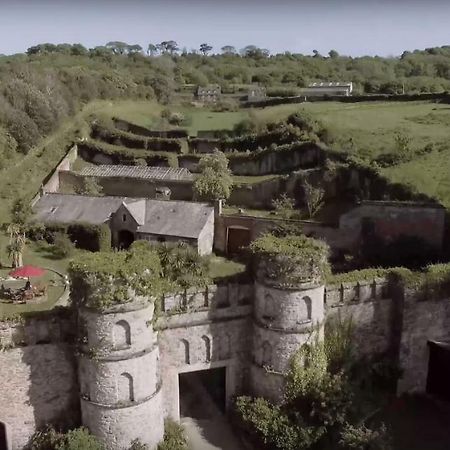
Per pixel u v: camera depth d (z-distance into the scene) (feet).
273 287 115.85
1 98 309.83
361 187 219.61
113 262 106.01
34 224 219.61
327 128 278.05
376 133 266.16
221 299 121.90
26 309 159.94
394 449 118.62
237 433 124.36
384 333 134.10
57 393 116.26
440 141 242.78
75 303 108.47
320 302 119.14
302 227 205.87
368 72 546.67
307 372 120.26
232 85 511.40
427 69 547.90
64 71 400.47
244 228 216.33
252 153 276.41
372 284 130.11
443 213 180.04
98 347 106.11
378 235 190.49
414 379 135.03
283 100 381.60
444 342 133.80
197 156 289.12
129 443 111.45
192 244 204.54
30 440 116.37
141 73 490.90
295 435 115.03
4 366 111.04
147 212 219.20
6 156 285.23
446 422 127.44
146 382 110.63
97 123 335.88
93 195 241.35
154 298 109.81
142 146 315.78
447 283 131.03
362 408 122.11
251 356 125.90
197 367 123.44
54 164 294.05
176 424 123.44
